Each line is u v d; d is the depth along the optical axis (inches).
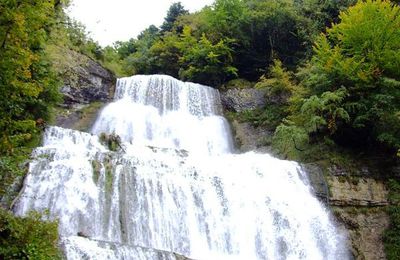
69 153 637.3
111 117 960.9
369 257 748.0
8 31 404.8
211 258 631.8
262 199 728.3
